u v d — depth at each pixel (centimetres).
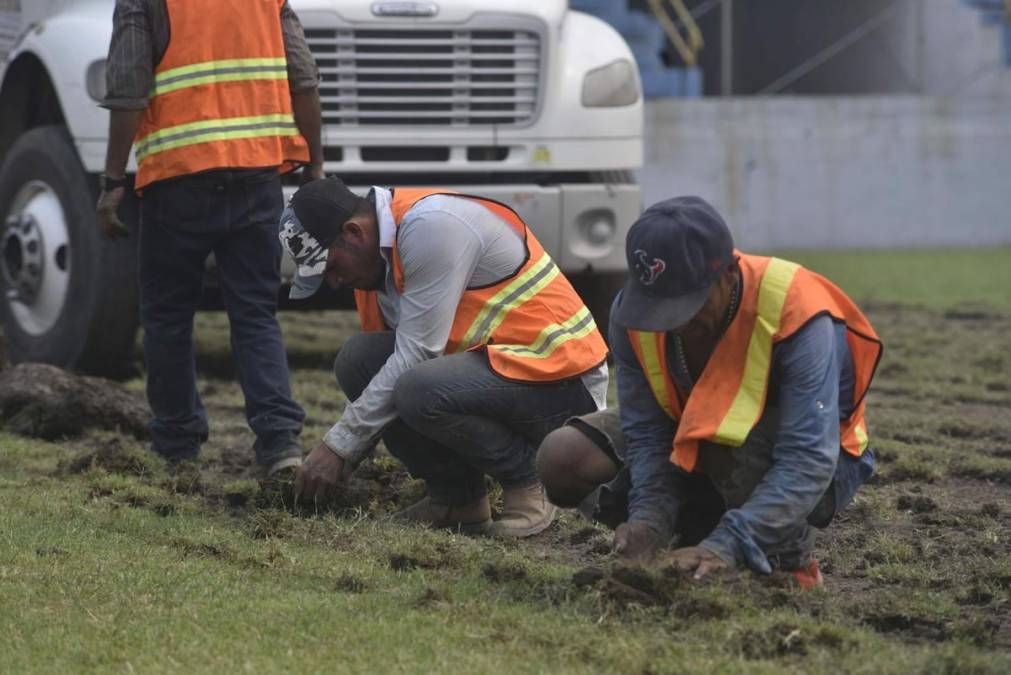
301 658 830
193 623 891
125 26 1343
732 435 885
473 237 1157
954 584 1026
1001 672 816
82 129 1931
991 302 3312
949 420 1783
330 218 1145
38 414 1567
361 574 1009
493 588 982
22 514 1169
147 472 1375
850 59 5847
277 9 1407
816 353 894
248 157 1369
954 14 5528
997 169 5359
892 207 5334
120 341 1973
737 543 912
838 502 958
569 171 2088
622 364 970
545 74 2044
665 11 5912
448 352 1180
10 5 2158
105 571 1001
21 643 850
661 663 815
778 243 5294
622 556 948
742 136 5250
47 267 2003
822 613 916
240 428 1673
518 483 1197
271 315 1424
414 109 2027
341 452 1167
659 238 864
